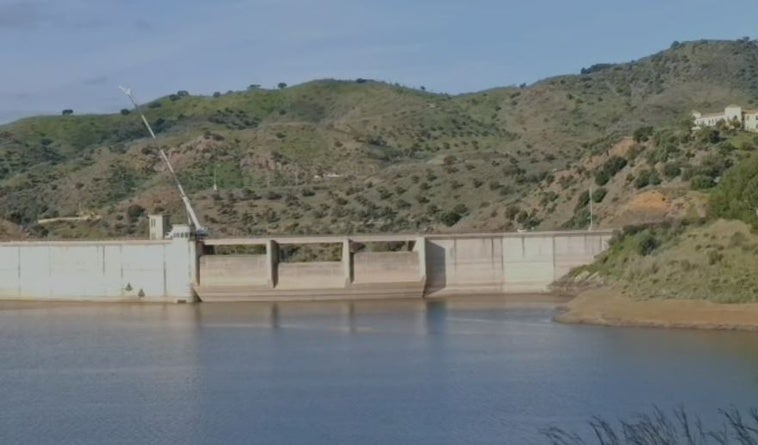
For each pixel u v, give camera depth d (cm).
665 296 13138
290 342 12281
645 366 9825
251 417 8475
